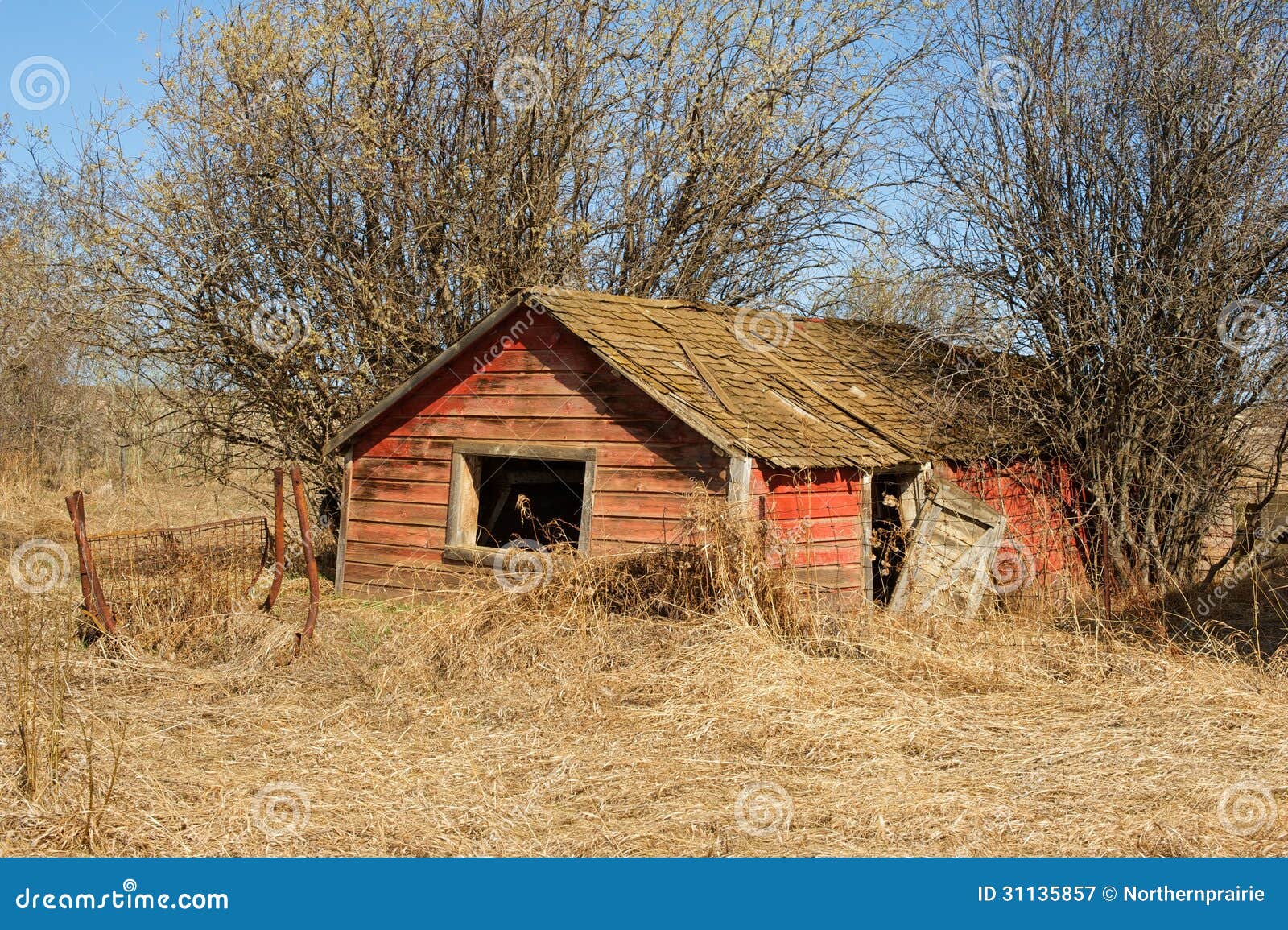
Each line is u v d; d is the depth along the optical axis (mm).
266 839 6238
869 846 6238
